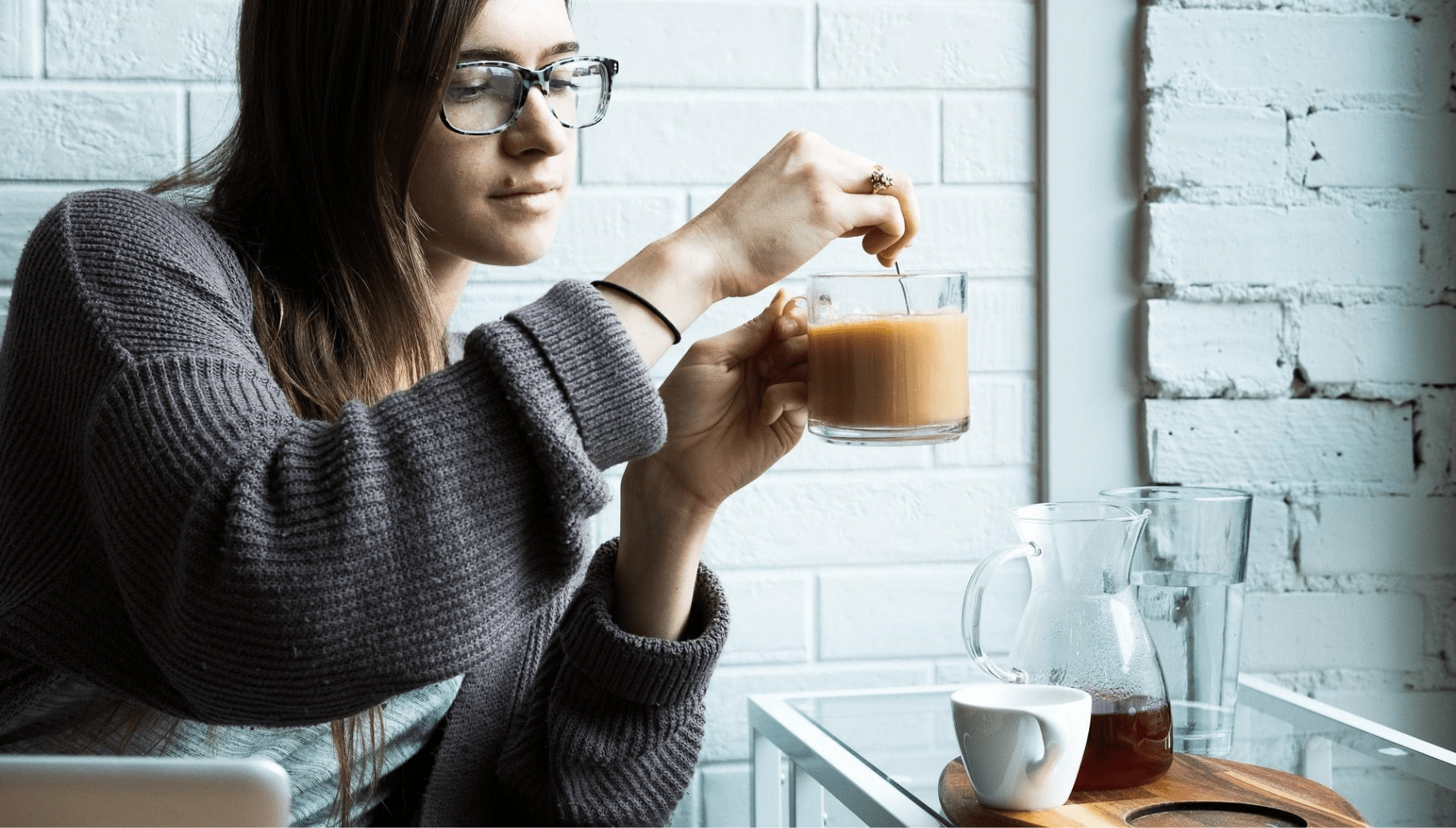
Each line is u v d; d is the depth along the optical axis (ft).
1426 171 4.61
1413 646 4.62
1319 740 3.35
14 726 2.90
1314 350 4.57
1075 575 2.92
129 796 1.91
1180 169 4.47
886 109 4.43
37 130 3.97
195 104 4.06
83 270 2.57
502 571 2.20
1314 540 4.58
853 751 3.31
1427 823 2.68
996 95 4.48
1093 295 4.50
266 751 3.17
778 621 4.42
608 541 3.42
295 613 2.08
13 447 2.60
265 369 2.58
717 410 3.01
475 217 3.03
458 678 3.52
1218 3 4.48
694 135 4.33
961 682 4.51
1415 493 4.62
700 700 3.37
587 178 4.28
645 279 2.50
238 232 3.05
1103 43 4.47
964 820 2.66
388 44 2.82
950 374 2.81
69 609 2.57
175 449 2.22
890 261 2.89
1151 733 2.80
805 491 4.43
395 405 2.22
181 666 2.19
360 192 2.93
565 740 3.25
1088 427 4.52
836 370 2.80
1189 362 4.50
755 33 4.35
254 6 3.04
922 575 4.50
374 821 3.63
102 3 4.00
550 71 3.03
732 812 4.40
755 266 2.59
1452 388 4.63
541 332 2.29
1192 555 3.22
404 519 2.12
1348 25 4.56
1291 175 4.54
